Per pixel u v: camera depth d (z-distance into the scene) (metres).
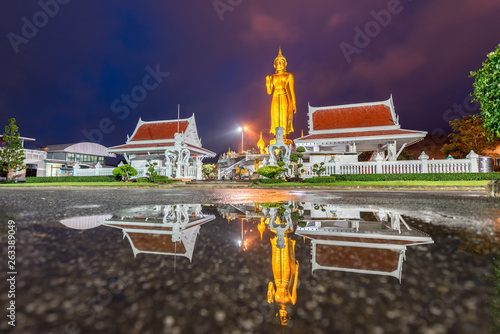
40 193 9.92
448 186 13.96
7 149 33.09
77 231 2.13
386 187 14.62
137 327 0.68
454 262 1.28
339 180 18.73
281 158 24.53
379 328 0.68
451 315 0.75
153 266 1.22
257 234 2.04
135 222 2.68
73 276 1.07
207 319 0.73
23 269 1.15
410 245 1.64
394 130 25.05
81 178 25.53
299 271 1.15
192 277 1.08
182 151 26.62
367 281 1.03
